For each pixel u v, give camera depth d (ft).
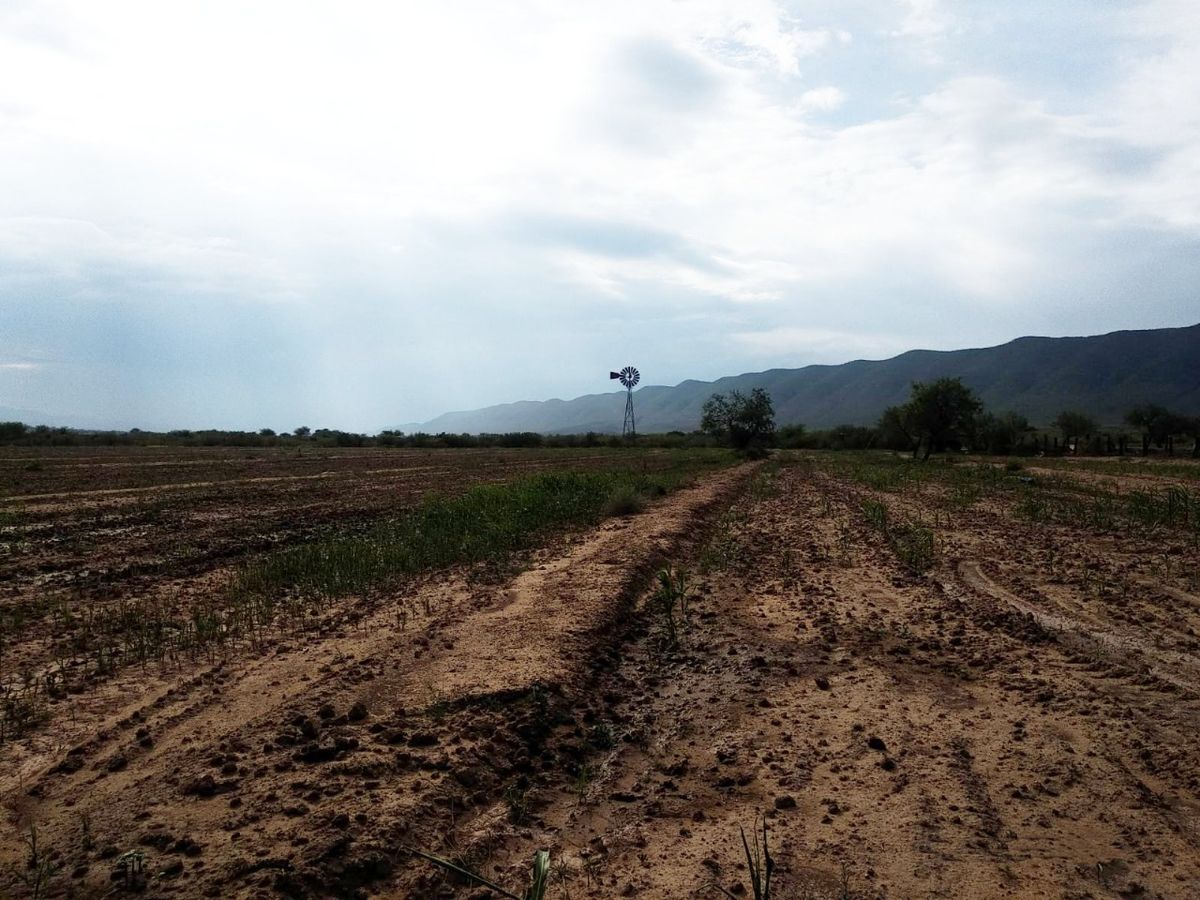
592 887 12.66
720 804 15.51
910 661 24.04
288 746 17.44
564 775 16.90
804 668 23.61
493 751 17.39
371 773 15.93
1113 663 22.99
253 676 22.22
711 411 181.27
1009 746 17.63
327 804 14.67
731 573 37.99
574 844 14.15
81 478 88.12
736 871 12.93
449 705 19.71
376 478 99.91
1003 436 225.35
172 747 17.43
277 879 12.12
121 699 20.58
